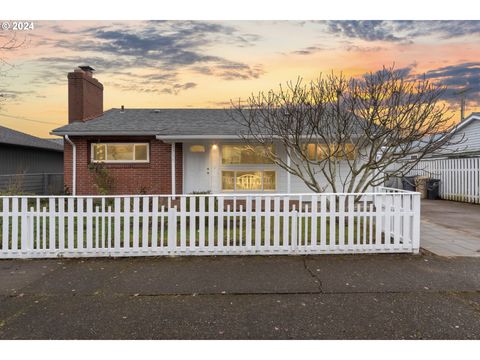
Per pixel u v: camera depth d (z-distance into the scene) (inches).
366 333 120.0
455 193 578.9
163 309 138.0
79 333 119.8
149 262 198.2
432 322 127.2
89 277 173.9
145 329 122.7
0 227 261.3
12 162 657.6
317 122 278.4
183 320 129.0
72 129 442.0
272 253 212.4
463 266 192.2
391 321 128.0
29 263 196.4
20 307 139.3
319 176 437.4
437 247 235.8
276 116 306.2
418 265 193.9
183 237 209.8
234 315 133.0
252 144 409.4
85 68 526.6
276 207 211.8
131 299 147.6
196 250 209.3
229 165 457.7
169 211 209.0
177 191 455.5
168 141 440.5
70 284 164.4
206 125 464.4
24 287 160.4
